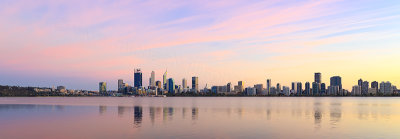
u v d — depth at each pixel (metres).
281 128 59.62
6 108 139.38
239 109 126.88
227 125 64.19
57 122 71.69
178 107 147.38
